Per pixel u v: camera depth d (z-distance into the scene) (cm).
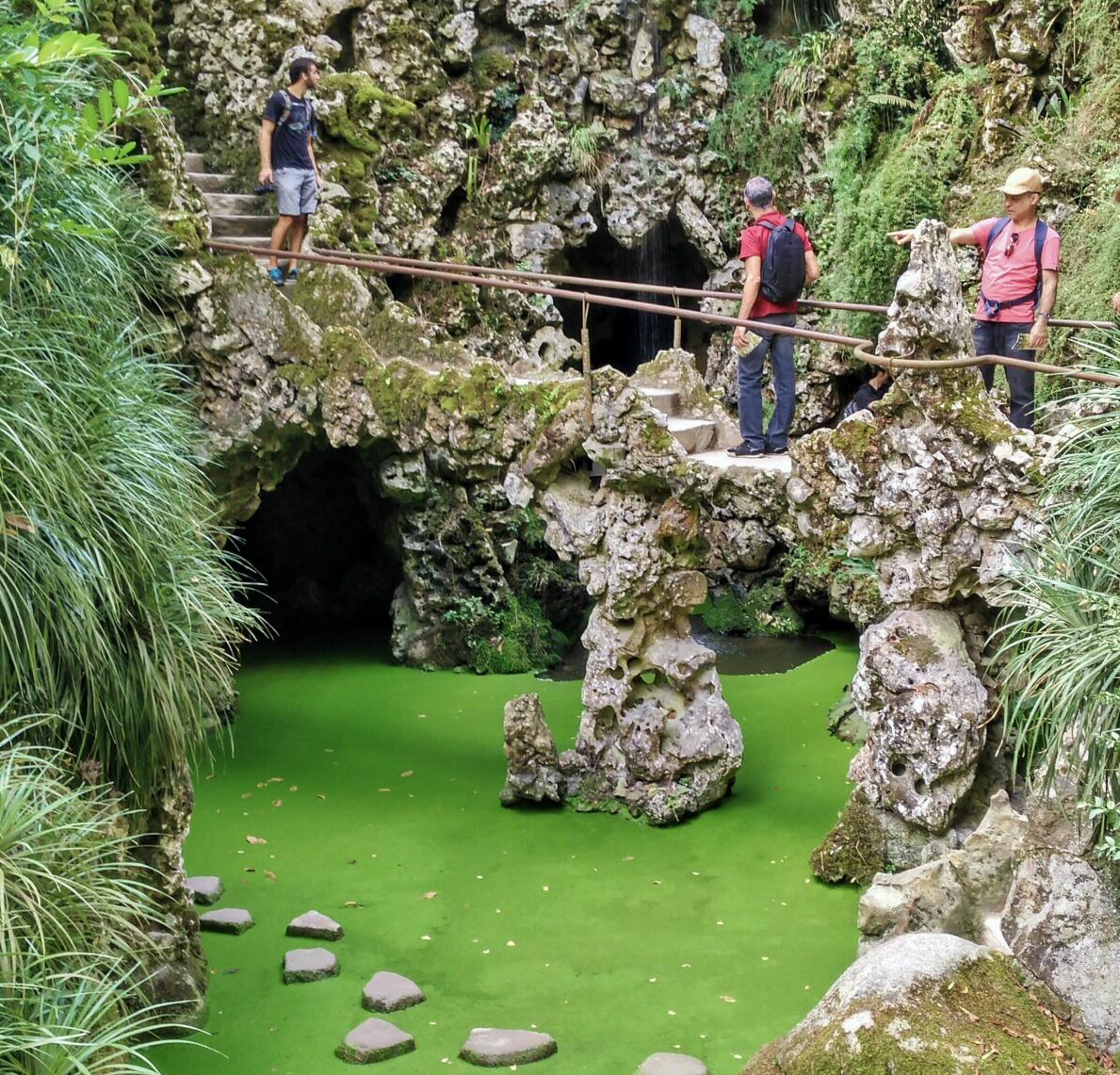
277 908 686
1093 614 459
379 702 994
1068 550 484
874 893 536
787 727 937
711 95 1273
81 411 523
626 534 793
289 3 1087
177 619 539
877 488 677
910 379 653
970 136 1069
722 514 1200
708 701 809
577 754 826
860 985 457
